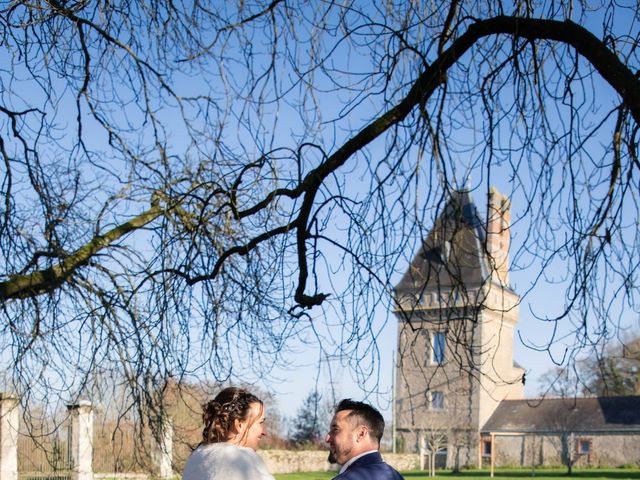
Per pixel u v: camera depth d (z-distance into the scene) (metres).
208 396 7.66
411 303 5.11
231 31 6.01
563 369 5.05
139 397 7.01
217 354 6.95
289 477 34.84
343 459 4.07
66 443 13.61
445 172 4.63
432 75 5.01
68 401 7.41
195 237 6.35
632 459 44.78
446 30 5.11
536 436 47.34
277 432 41.19
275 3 5.79
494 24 5.00
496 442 48.28
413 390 48.78
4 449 14.02
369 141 5.39
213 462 3.42
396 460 46.00
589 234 4.88
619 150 4.89
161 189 7.06
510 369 48.84
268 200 5.97
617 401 47.19
